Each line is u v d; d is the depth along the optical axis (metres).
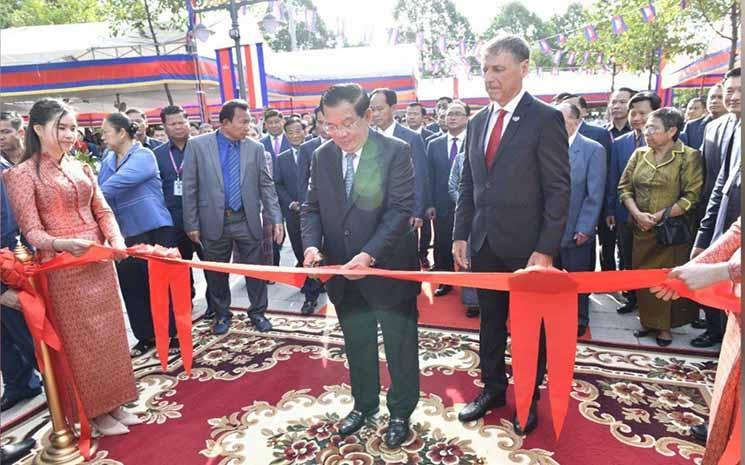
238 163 3.56
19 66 7.93
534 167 2.10
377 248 2.00
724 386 1.49
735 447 1.47
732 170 2.36
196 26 7.44
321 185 2.15
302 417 2.53
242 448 2.29
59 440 2.26
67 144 2.18
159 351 2.27
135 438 2.39
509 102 2.14
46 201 2.18
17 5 16.83
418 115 5.37
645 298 3.20
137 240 3.31
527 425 2.29
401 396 2.25
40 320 2.10
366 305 2.26
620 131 4.30
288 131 4.71
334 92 1.92
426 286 4.64
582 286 1.58
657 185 3.09
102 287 2.34
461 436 2.30
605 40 11.91
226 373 3.03
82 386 2.29
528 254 2.17
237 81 8.05
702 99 4.78
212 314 4.04
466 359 3.09
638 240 3.25
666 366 2.89
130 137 3.21
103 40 9.62
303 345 3.42
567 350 1.62
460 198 2.49
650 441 2.21
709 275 1.41
